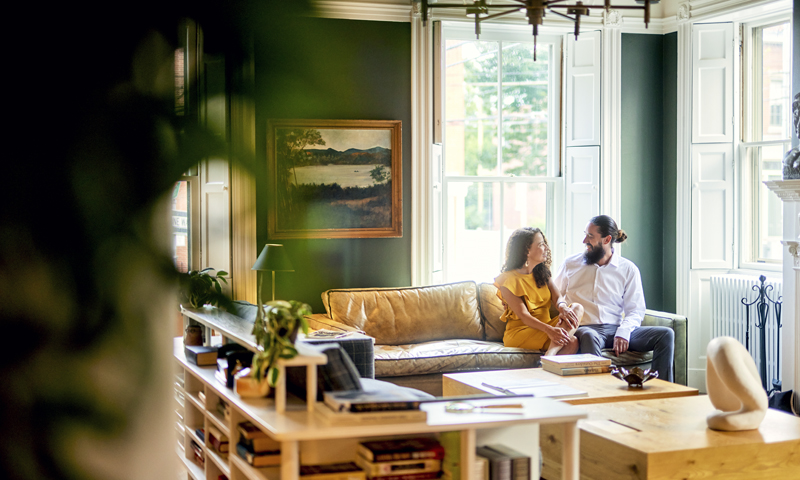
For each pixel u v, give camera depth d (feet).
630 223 20.21
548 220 20.51
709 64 19.30
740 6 18.31
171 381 1.51
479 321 18.03
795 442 9.27
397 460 7.68
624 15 19.89
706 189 19.45
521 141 20.25
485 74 19.97
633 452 8.84
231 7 1.43
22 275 1.39
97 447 1.43
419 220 19.16
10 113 1.40
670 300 20.10
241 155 1.47
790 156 15.35
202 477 11.02
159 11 1.43
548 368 13.83
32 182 1.40
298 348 8.27
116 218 1.42
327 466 7.86
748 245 19.33
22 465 1.37
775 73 18.60
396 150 18.84
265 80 1.47
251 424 8.93
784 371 15.79
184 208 12.05
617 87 19.83
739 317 18.17
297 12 1.47
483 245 20.21
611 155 19.88
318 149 18.31
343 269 18.74
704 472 8.87
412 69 18.90
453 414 7.78
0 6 1.38
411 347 16.62
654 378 13.24
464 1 18.78
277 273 18.22
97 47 1.42
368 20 18.66
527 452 8.41
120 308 1.43
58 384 1.39
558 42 20.18
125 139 1.42
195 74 1.45
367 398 7.48
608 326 17.12
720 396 10.18
